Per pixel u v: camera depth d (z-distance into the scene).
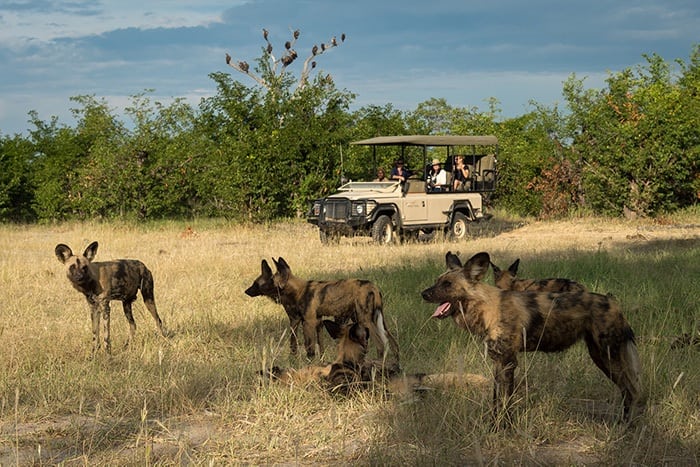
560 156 23.62
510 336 4.80
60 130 24.95
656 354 5.82
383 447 4.40
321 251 14.89
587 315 4.78
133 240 17.64
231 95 25.25
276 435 4.70
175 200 23.23
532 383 5.45
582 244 15.89
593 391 5.45
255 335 7.54
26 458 4.42
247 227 20.83
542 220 22.62
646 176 21.00
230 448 4.47
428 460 4.19
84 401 5.45
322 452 4.46
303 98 24.34
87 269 6.91
